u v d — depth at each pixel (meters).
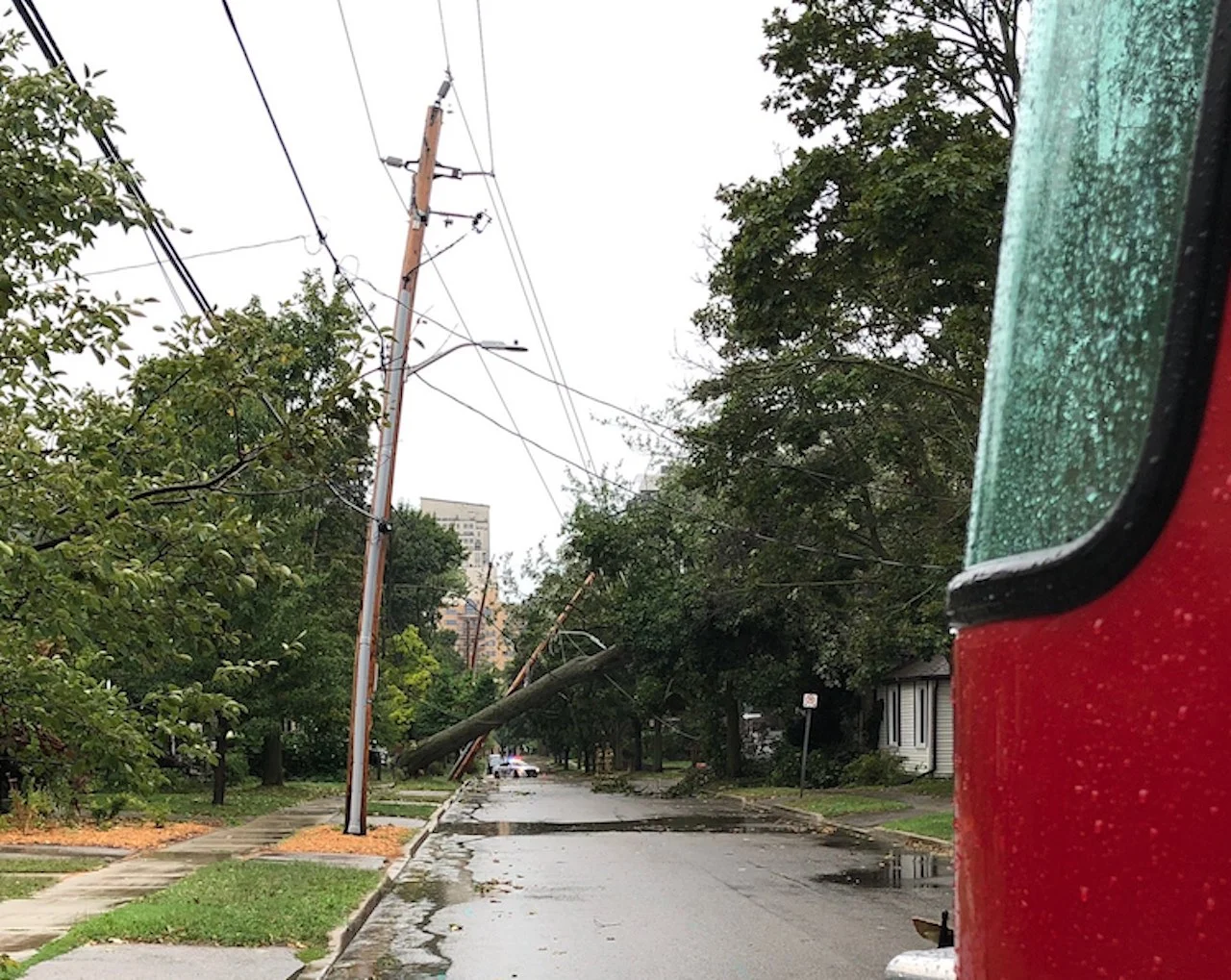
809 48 18.72
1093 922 1.34
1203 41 1.45
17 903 12.59
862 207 16.20
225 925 10.95
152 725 6.10
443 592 68.06
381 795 37.69
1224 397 1.30
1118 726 1.34
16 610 5.54
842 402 22.84
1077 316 1.56
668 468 38.25
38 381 6.11
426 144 20.86
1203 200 1.35
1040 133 1.75
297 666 27.16
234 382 6.37
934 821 24.89
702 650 43.59
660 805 37.31
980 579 1.58
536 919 13.11
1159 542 1.33
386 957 10.91
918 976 2.28
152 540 6.05
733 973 10.14
